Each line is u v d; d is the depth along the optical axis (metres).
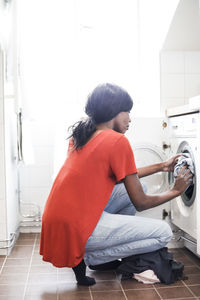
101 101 1.88
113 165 1.82
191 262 2.34
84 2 3.30
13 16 2.65
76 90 3.31
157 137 2.78
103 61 3.36
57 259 1.85
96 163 1.83
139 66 3.36
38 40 3.12
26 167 3.21
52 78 3.22
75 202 1.83
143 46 3.36
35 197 3.23
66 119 2.89
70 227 1.81
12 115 2.85
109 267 2.21
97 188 1.83
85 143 1.90
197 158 2.09
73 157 1.91
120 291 1.90
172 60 3.12
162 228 1.96
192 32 2.98
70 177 1.85
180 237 2.59
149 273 1.99
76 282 2.04
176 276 2.03
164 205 2.70
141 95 3.38
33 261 2.42
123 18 3.35
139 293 1.87
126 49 3.37
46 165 3.23
